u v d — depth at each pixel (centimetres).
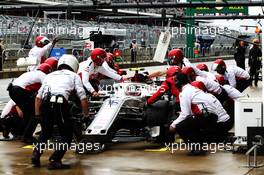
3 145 1686
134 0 2384
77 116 1582
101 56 1756
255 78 3759
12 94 1675
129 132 1838
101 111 1620
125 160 1436
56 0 5816
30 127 1686
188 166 1348
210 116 1524
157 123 1669
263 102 1498
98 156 1500
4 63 4825
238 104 1517
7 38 4778
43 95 1362
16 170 1308
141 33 5741
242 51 3738
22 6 2314
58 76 1366
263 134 1394
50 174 1262
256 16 2538
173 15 2748
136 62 5638
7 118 1769
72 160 1440
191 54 4850
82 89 1370
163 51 2066
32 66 2227
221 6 2092
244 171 1288
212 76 1870
